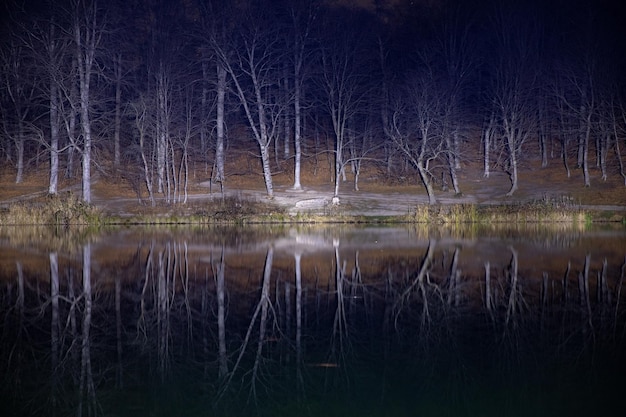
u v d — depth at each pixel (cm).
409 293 1942
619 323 1501
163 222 4828
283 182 6244
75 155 6194
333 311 1680
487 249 3055
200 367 1179
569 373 1109
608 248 3078
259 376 1120
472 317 1588
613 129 6006
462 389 1030
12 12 5759
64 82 5438
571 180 5906
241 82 7181
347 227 4528
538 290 1956
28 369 1173
